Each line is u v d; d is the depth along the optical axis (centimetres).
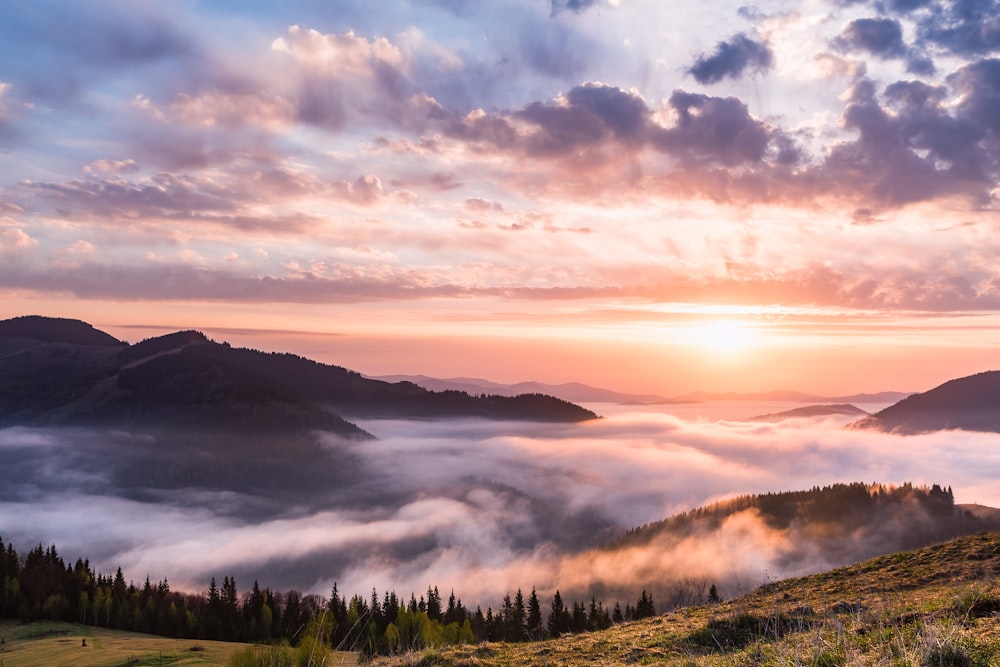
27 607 11131
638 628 1970
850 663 891
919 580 2192
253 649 1841
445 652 1791
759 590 2533
